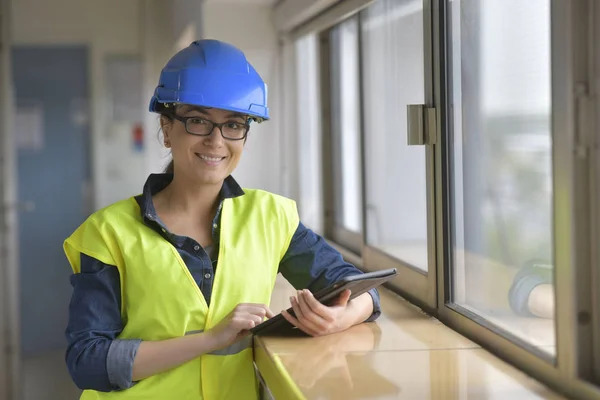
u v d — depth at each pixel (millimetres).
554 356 1224
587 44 1114
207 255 1518
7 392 3961
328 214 3316
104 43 5176
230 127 1502
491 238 1553
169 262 1480
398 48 2248
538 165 1354
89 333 1433
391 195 2340
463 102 1694
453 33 1735
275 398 1340
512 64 1453
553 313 1263
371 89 2514
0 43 3891
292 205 1707
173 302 1471
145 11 5188
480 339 1509
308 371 1286
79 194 5273
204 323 1491
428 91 1805
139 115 5250
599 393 1064
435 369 1303
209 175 1495
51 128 5219
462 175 1703
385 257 2305
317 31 3014
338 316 1550
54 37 5145
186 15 4105
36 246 5223
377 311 1705
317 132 3393
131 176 5301
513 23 1444
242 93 1484
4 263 4020
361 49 2602
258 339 1538
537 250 1352
